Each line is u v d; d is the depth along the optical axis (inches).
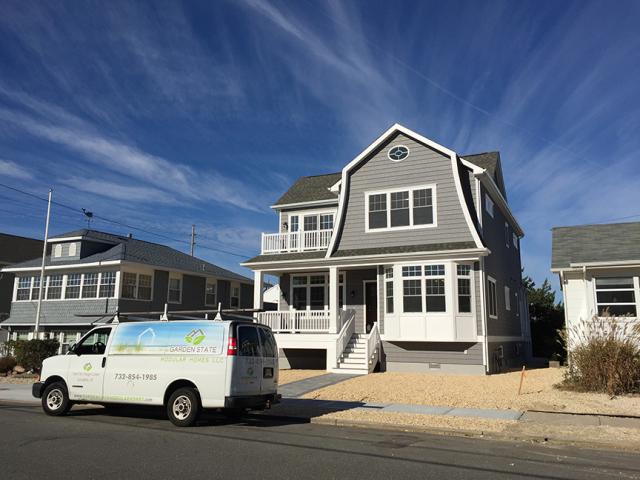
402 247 840.3
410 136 871.1
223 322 432.8
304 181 1127.6
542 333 1390.3
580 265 741.9
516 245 1216.2
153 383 438.9
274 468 284.7
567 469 293.9
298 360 909.8
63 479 259.8
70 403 482.6
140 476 265.9
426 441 374.6
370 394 590.9
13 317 1300.4
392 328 815.1
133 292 1203.2
